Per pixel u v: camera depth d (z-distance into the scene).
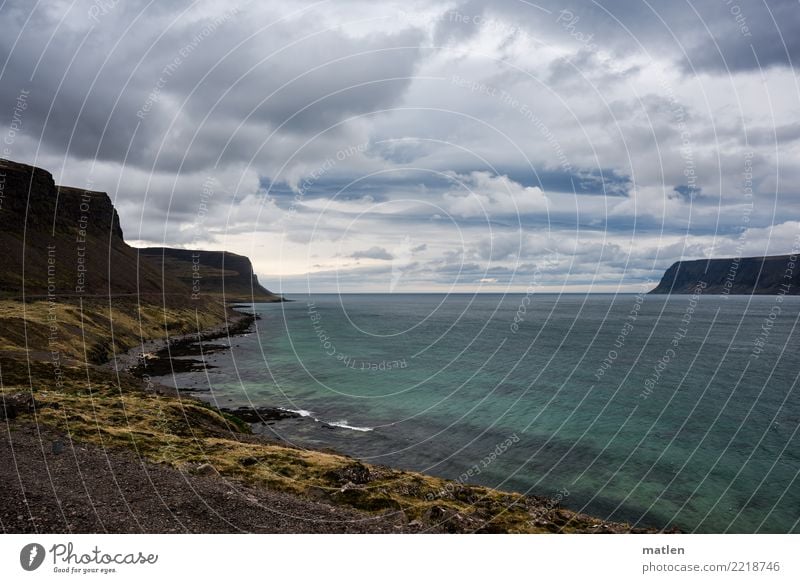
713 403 49.59
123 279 149.75
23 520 11.83
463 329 140.38
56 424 22.69
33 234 140.62
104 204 197.25
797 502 26.45
